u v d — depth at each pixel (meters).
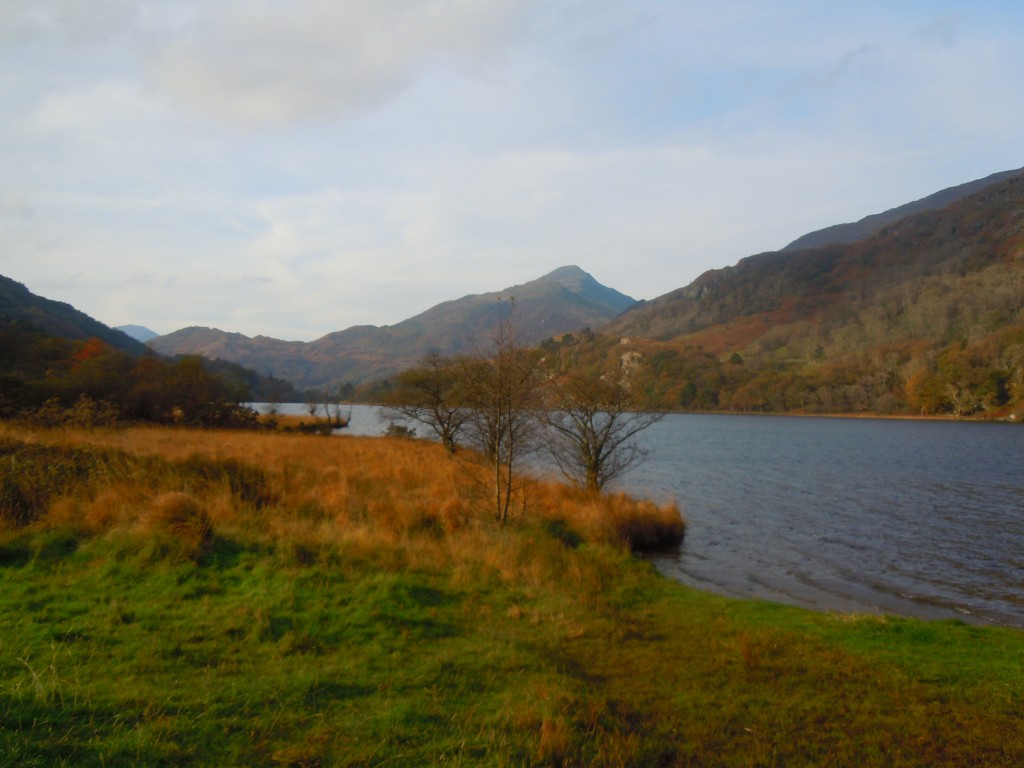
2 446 11.66
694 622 8.44
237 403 43.22
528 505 14.64
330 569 8.23
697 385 116.44
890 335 131.50
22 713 4.14
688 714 5.44
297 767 3.94
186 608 6.50
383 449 26.20
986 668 6.91
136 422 30.12
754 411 112.00
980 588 13.01
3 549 7.52
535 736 4.63
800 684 6.26
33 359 36.12
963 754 4.94
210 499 10.47
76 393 29.48
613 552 12.45
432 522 12.21
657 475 32.84
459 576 8.96
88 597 6.52
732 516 21.31
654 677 6.27
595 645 7.15
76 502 9.31
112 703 4.44
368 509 12.30
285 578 7.64
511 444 12.84
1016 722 5.52
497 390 12.66
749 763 4.63
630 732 5.02
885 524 20.23
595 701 5.42
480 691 5.43
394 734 4.46
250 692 4.88
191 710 4.50
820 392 106.44
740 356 147.00
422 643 6.46
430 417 28.73
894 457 43.53
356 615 6.85
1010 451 48.03
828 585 12.98
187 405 35.22
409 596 7.79
